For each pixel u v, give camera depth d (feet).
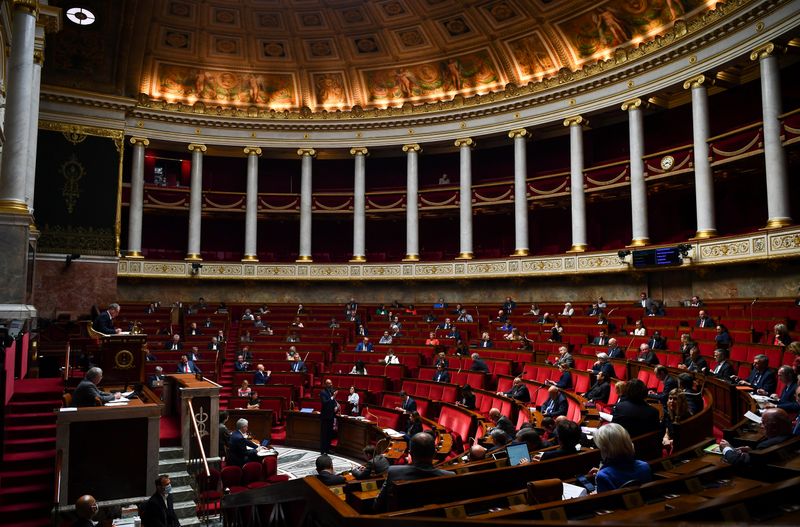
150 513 27.20
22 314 35.01
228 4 93.25
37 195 78.59
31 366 52.26
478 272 90.17
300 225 100.42
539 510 11.08
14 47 38.83
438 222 106.93
